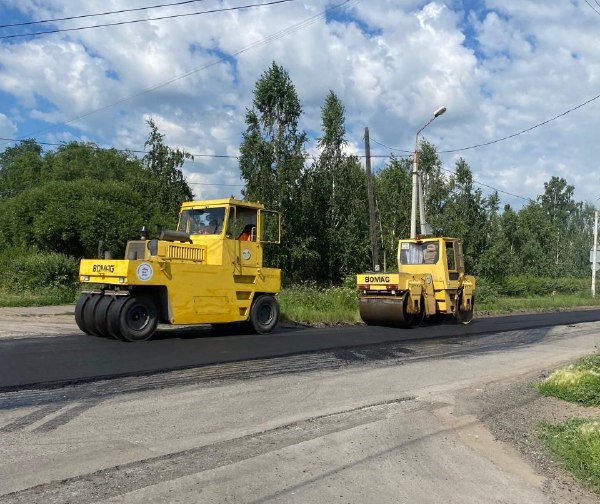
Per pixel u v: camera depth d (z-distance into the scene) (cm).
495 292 3281
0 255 2842
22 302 2006
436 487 513
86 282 1234
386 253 3144
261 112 2872
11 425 626
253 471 525
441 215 3238
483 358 1272
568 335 1803
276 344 1260
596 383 945
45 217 2872
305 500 467
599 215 4528
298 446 602
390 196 3238
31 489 465
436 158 3322
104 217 2900
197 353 1086
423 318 1833
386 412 764
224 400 777
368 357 1193
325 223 3070
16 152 5750
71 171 4472
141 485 481
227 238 1342
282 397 813
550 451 640
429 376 1037
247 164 2838
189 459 550
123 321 1163
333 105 3125
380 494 489
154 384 841
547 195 7900
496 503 486
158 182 3488
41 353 1002
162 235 1264
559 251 5625
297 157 2850
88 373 873
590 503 501
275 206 2819
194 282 1268
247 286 1388
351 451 596
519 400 883
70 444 576
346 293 2238
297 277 2916
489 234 3588
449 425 718
